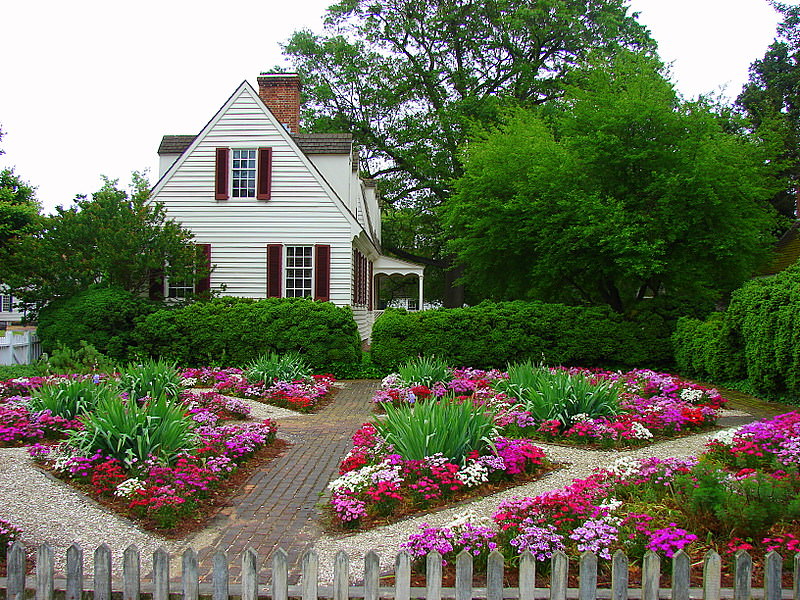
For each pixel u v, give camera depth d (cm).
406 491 657
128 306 1783
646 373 1480
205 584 413
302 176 1992
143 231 1798
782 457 688
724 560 471
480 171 2070
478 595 393
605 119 1725
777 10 3166
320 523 602
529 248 1961
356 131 3812
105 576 391
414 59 3678
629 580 444
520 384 1102
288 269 2003
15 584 401
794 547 452
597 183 1805
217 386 1386
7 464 793
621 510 551
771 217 1959
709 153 1630
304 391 1358
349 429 1072
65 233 1762
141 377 1187
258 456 868
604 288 1969
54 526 587
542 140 2038
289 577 476
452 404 764
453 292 4022
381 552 523
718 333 1545
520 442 781
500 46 3553
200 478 669
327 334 1773
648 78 1802
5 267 1784
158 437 748
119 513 623
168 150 2214
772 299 1270
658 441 934
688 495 531
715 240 1639
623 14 3544
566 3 3494
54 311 1773
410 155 3609
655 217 1684
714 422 1041
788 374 1213
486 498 654
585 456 834
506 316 1817
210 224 1994
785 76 2942
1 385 1230
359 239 2202
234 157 2008
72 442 759
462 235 2147
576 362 1839
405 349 1791
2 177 2964
